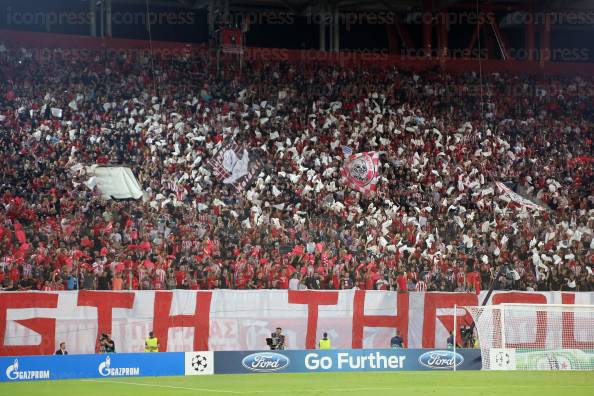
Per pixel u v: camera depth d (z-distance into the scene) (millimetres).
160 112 63719
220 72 70188
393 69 75812
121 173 54250
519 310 47500
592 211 61125
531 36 82938
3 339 41875
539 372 41781
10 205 50188
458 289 50469
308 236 52625
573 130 72250
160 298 44438
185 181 56562
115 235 49219
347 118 67750
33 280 44812
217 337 44938
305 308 46156
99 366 38344
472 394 31891
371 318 46844
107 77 65875
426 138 67188
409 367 42531
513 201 60375
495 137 68562
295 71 72688
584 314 47781
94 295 43531
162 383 35781
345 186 59406
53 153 55969
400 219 56312
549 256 54938
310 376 39000
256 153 60875
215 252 49500
